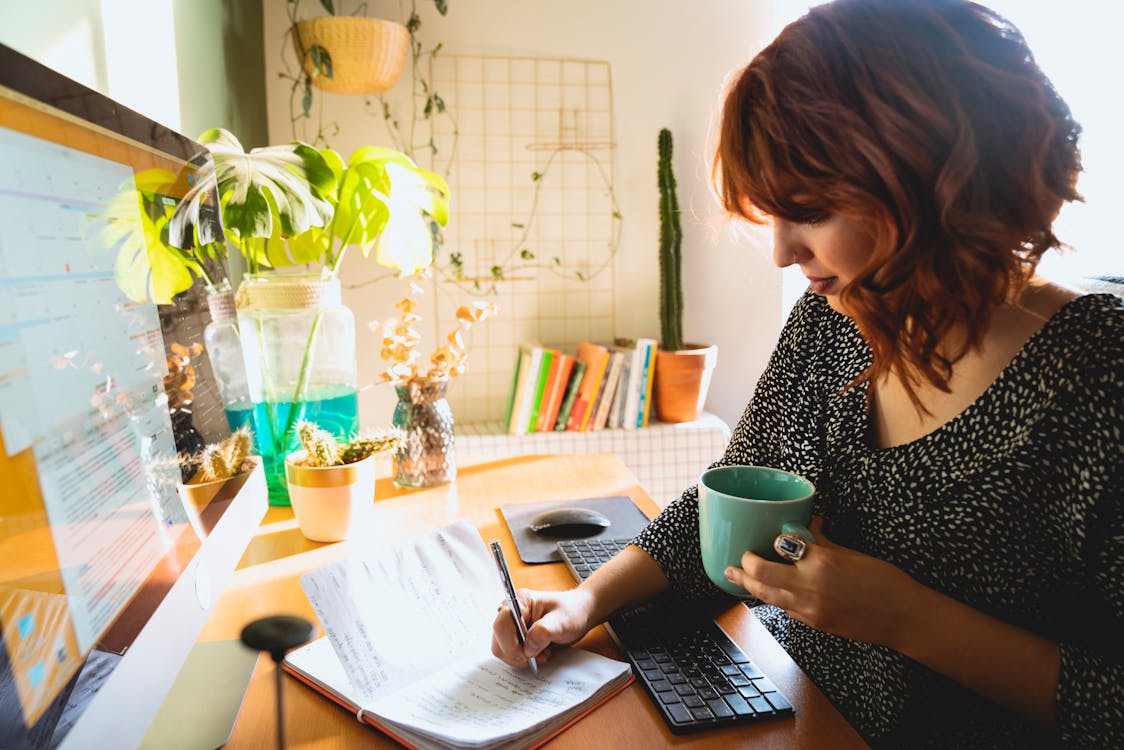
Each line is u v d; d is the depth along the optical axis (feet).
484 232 7.25
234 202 3.26
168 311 1.93
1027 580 2.17
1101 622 2.05
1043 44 6.04
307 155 3.91
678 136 7.47
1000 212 1.81
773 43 1.97
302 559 3.02
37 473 1.23
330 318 3.72
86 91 1.54
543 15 7.08
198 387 2.09
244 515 2.37
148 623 1.59
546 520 3.26
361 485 3.18
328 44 5.65
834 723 1.97
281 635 2.38
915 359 1.90
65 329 1.38
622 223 7.51
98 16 3.22
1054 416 2.04
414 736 1.87
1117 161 5.74
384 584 2.37
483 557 2.65
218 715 1.97
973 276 1.76
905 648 1.97
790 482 2.22
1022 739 2.12
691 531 2.66
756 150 1.92
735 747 1.87
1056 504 2.05
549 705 1.98
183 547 1.84
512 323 7.44
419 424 3.87
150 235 1.85
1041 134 1.75
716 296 7.75
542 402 6.84
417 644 2.22
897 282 1.83
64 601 1.28
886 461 2.37
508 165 7.20
